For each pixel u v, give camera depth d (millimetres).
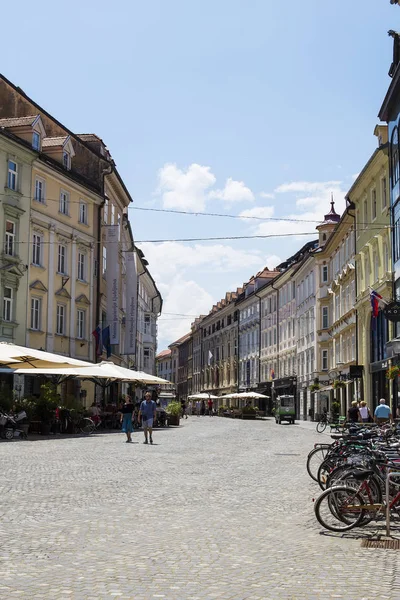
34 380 40344
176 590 6582
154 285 88062
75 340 45750
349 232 53375
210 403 98125
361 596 6473
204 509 11672
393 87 36250
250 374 102875
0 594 6348
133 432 39781
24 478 15359
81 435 33562
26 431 30391
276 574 7297
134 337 56812
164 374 186375
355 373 47031
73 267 45781
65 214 44812
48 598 6238
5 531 9391
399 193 36719
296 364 78375
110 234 50938
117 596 6336
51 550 8266
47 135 48031
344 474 10078
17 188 39781
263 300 96625
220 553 8289
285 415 62844
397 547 8773
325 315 66125
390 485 10070
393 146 38250
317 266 66812
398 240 37312
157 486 14641
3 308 38250
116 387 57156
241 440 33562
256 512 11453
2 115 45781
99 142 54594
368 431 14695
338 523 9844
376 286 42625
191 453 24250
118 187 56312
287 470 18500
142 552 8242
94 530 9578
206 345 135125
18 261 39188
